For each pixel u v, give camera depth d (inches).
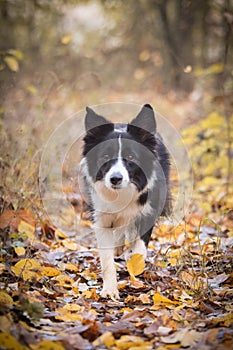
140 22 943.7
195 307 196.5
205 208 335.3
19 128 327.9
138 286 222.4
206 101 511.5
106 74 926.4
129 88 813.9
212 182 364.2
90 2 900.0
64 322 179.2
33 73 638.5
